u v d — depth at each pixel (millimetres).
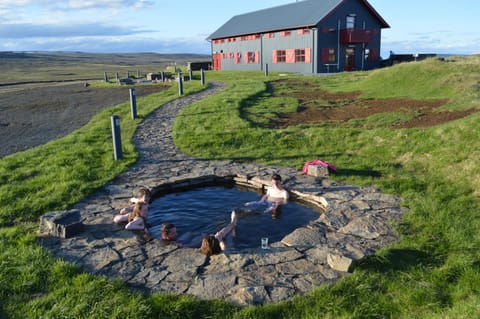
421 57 38844
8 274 4707
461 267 4859
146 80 39375
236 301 4262
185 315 4043
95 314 3965
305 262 5094
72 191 7820
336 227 6203
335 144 11492
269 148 11406
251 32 41969
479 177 7945
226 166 9852
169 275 4828
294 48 37219
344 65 37250
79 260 5211
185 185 8922
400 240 5676
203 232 6723
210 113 16062
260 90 22703
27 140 13641
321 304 4180
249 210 7598
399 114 14523
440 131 10445
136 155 10703
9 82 48906
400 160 9922
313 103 18766
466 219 6297
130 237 5977
